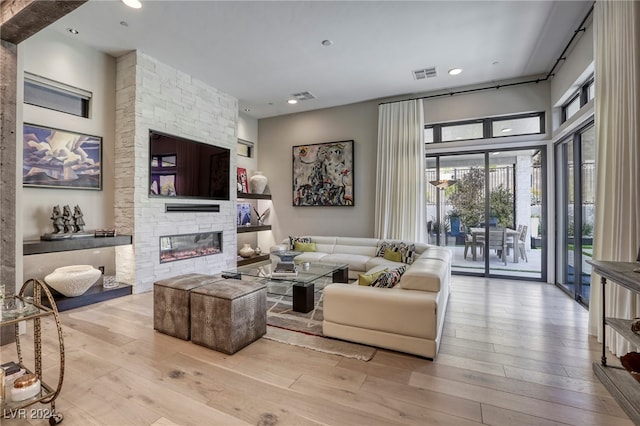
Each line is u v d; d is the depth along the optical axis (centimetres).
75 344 255
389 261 474
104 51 402
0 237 256
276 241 675
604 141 259
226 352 240
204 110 502
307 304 343
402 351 239
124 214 405
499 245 513
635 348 212
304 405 176
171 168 448
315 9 314
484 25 341
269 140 679
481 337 273
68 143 371
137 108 401
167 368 217
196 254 491
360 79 486
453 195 543
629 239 224
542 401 181
